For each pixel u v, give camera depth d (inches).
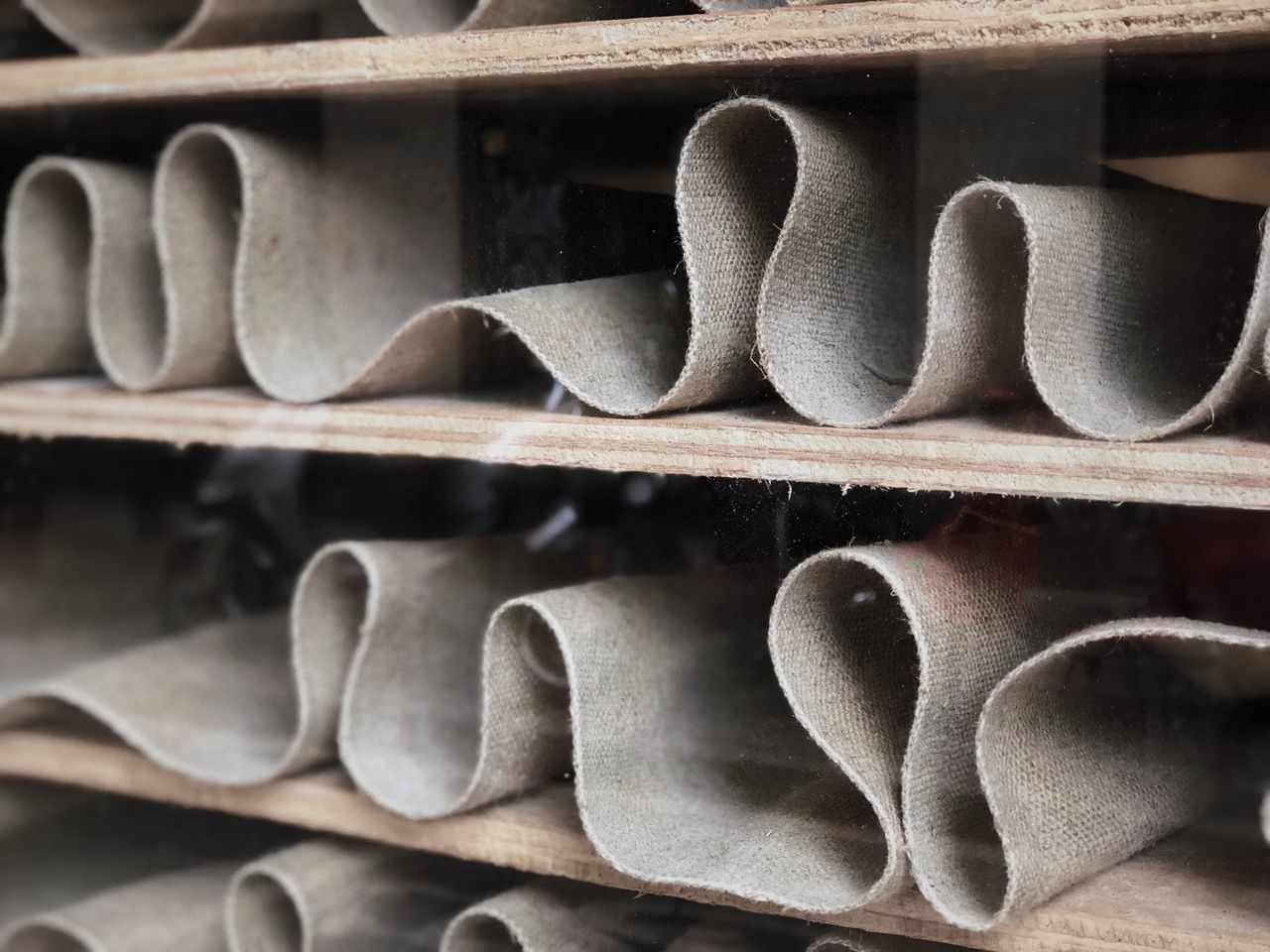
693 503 21.6
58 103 25.7
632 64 20.2
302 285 24.5
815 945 20.6
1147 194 21.1
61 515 30.0
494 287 22.8
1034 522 20.4
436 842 23.6
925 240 20.3
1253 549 20.1
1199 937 18.2
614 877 22.0
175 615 28.8
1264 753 20.4
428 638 24.5
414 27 22.6
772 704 21.9
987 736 18.3
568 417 21.3
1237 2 16.9
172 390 25.8
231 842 26.6
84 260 27.7
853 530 20.2
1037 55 18.6
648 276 21.8
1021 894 18.1
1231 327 21.3
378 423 23.0
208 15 23.8
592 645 21.4
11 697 27.4
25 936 28.0
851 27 18.9
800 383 19.9
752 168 20.7
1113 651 20.0
